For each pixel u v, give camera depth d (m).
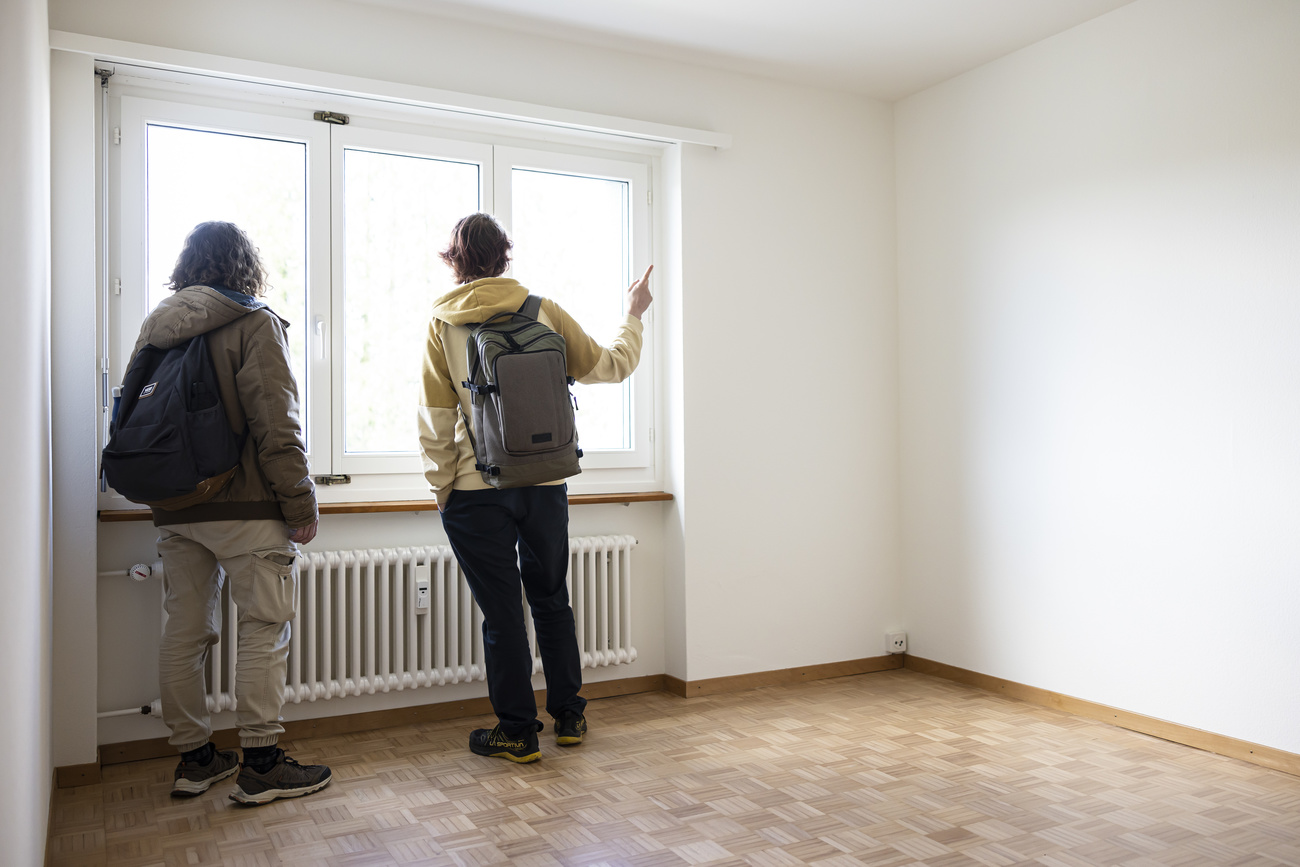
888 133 4.08
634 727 3.11
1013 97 3.56
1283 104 2.70
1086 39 3.29
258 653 2.37
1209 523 2.88
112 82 2.80
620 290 3.68
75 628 2.53
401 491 3.20
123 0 2.73
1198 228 2.91
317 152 3.10
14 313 1.44
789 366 3.84
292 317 3.07
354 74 3.06
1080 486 3.29
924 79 3.85
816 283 3.91
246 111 2.99
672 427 3.66
